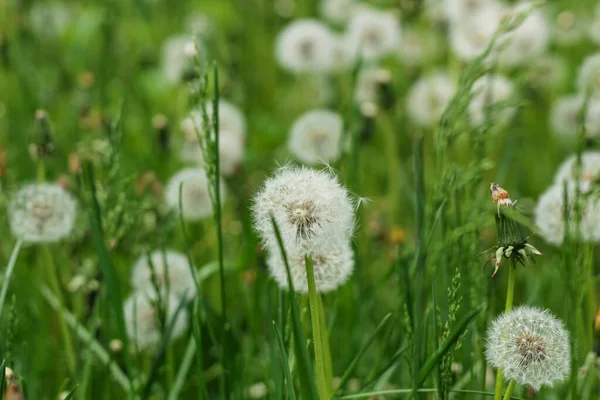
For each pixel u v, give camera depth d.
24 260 5.32
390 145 6.72
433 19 8.93
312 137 6.45
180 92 7.33
